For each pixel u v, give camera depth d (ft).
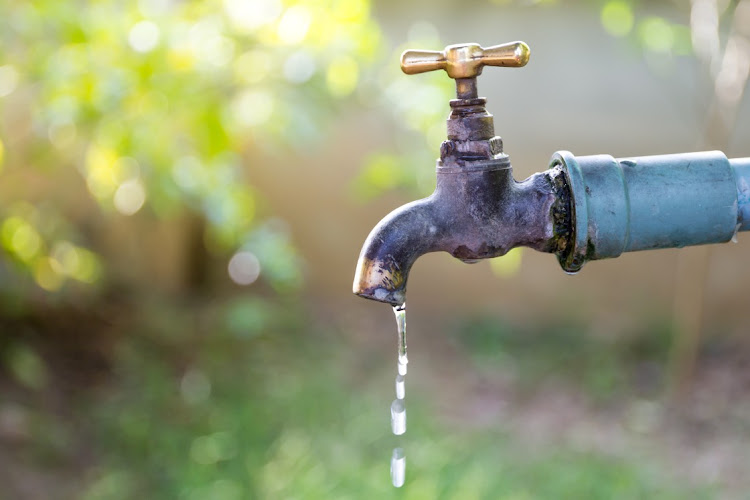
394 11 5.80
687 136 5.40
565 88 5.58
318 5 3.11
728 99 4.32
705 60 4.69
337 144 6.12
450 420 4.37
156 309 5.72
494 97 5.73
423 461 3.70
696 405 4.55
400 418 1.83
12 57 3.18
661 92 5.40
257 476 3.70
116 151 3.05
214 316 5.81
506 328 5.73
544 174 1.84
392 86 3.18
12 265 4.09
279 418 4.29
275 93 3.09
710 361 5.14
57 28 2.99
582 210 1.79
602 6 4.82
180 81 2.98
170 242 6.16
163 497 3.65
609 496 3.49
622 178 1.81
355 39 3.13
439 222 1.82
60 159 4.32
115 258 6.07
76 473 3.81
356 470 3.64
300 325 5.76
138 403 4.43
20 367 4.32
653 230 1.82
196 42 3.07
